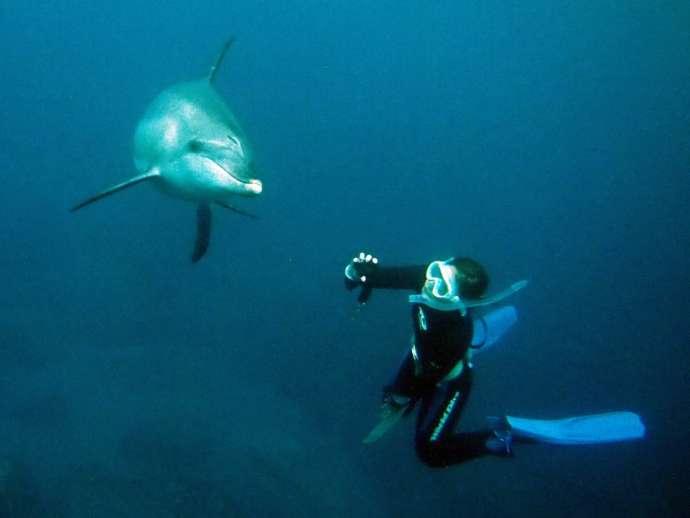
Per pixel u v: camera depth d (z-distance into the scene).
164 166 4.57
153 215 19.80
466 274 2.73
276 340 15.05
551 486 13.20
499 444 3.36
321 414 12.88
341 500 10.30
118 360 12.53
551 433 3.40
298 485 10.19
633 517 12.80
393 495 11.34
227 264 18.42
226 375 13.10
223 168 4.12
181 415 10.85
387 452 12.21
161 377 12.23
